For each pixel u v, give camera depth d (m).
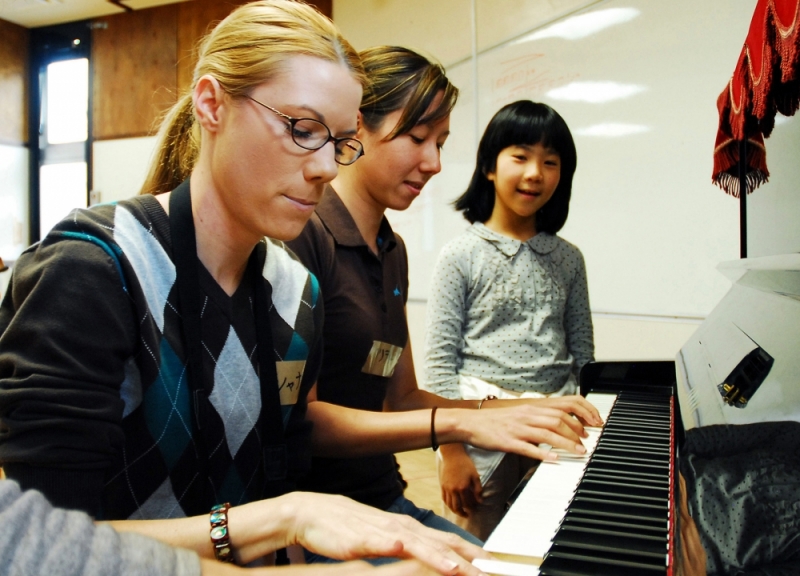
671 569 0.48
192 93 0.80
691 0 2.21
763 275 1.18
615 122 2.52
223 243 0.75
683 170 2.27
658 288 2.38
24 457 0.57
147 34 5.09
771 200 1.37
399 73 1.14
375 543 0.53
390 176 1.17
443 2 3.44
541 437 0.87
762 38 1.24
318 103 0.67
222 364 0.75
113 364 0.64
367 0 3.97
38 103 5.62
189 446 0.72
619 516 0.59
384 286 1.22
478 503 1.41
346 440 1.01
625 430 0.91
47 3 5.03
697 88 2.21
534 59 2.89
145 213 0.71
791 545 0.52
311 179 0.69
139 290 0.66
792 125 1.21
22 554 0.37
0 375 0.62
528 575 0.50
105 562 0.40
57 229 0.66
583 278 1.71
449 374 1.51
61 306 0.61
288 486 0.87
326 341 1.11
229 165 0.69
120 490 0.69
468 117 3.34
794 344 0.80
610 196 2.56
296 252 1.03
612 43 2.51
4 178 5.52
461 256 1.58
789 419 0.69
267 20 0.69
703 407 0.89
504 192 1.58
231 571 0.46
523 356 1.52
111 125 5.30
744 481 0.62
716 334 1.18
